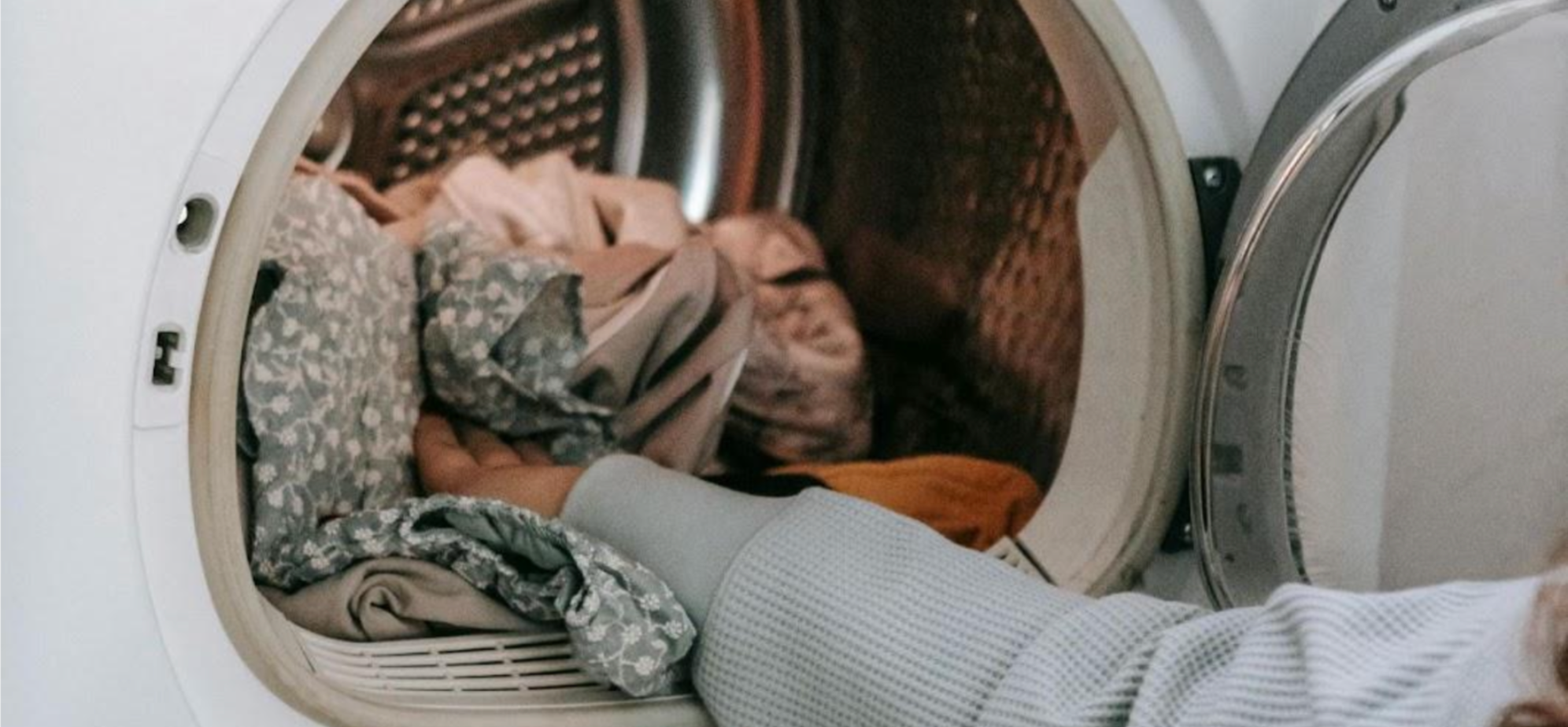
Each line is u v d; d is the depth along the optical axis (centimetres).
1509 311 109
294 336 119
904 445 156
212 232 92
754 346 154
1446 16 107
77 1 86
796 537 109
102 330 88
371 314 130
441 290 138
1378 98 108
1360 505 120
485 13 147
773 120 160
